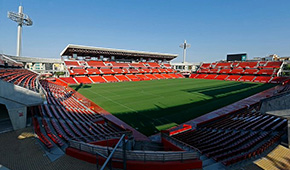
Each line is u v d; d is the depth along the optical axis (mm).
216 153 8711
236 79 66312
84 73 60531
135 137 14547
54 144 9148
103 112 22156
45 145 9039
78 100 28359
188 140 11672
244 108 23641
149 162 6852
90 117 18703
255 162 7801
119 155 7020
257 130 12875
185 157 7172
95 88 43844
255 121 15461
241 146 9883
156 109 23375
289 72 66812
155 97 31672
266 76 61438
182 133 14070
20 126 12195
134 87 45688
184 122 18297
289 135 9227
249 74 68062
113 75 66938
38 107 16172
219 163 7633
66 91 35875
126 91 38875
